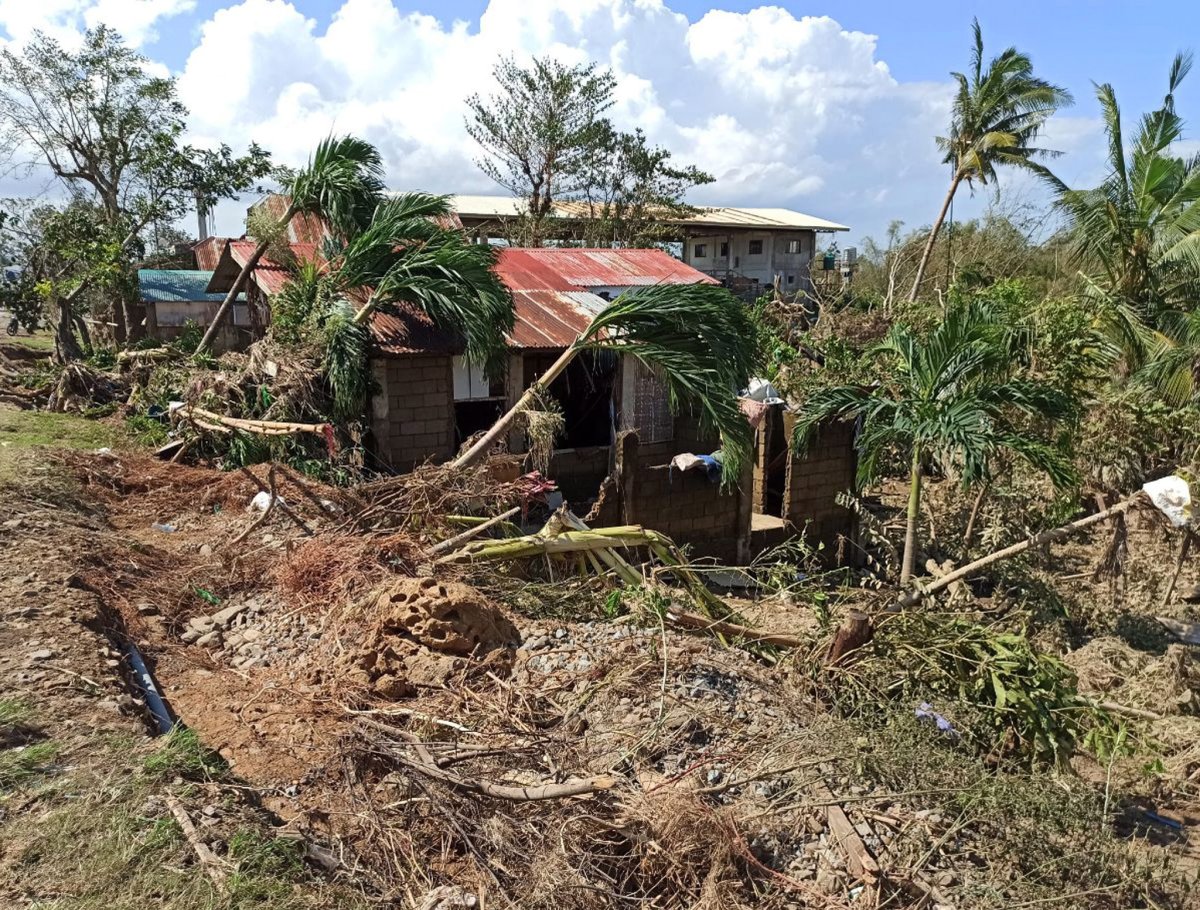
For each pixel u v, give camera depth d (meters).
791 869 4.16
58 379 16.39
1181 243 18.08
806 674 6.09
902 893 4.09
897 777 4.83
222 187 27.56
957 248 33.00
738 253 39.53
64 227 24.59
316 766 4.56
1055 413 8.85
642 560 10.71
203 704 5.34
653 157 30.78
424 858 3.92
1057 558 11.72
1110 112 19.08
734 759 4.80
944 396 9.20
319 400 12.14
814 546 12.39
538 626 6.23
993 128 25.66
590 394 15.76
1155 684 7.93
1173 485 7.97
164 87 28.64
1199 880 4.74
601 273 17.31
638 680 5.37
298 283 13.66
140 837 3.44
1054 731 5.99
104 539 7.97
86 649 5.27
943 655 6.28
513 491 9.20
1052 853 4.50
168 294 26.80
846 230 40.31
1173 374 15.09
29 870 3.24
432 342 12.68
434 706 5.13
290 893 3.27
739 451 9.56
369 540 7.53
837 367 15.23
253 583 7.55
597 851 4.02
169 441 12.50
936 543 11.57
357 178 14.10
